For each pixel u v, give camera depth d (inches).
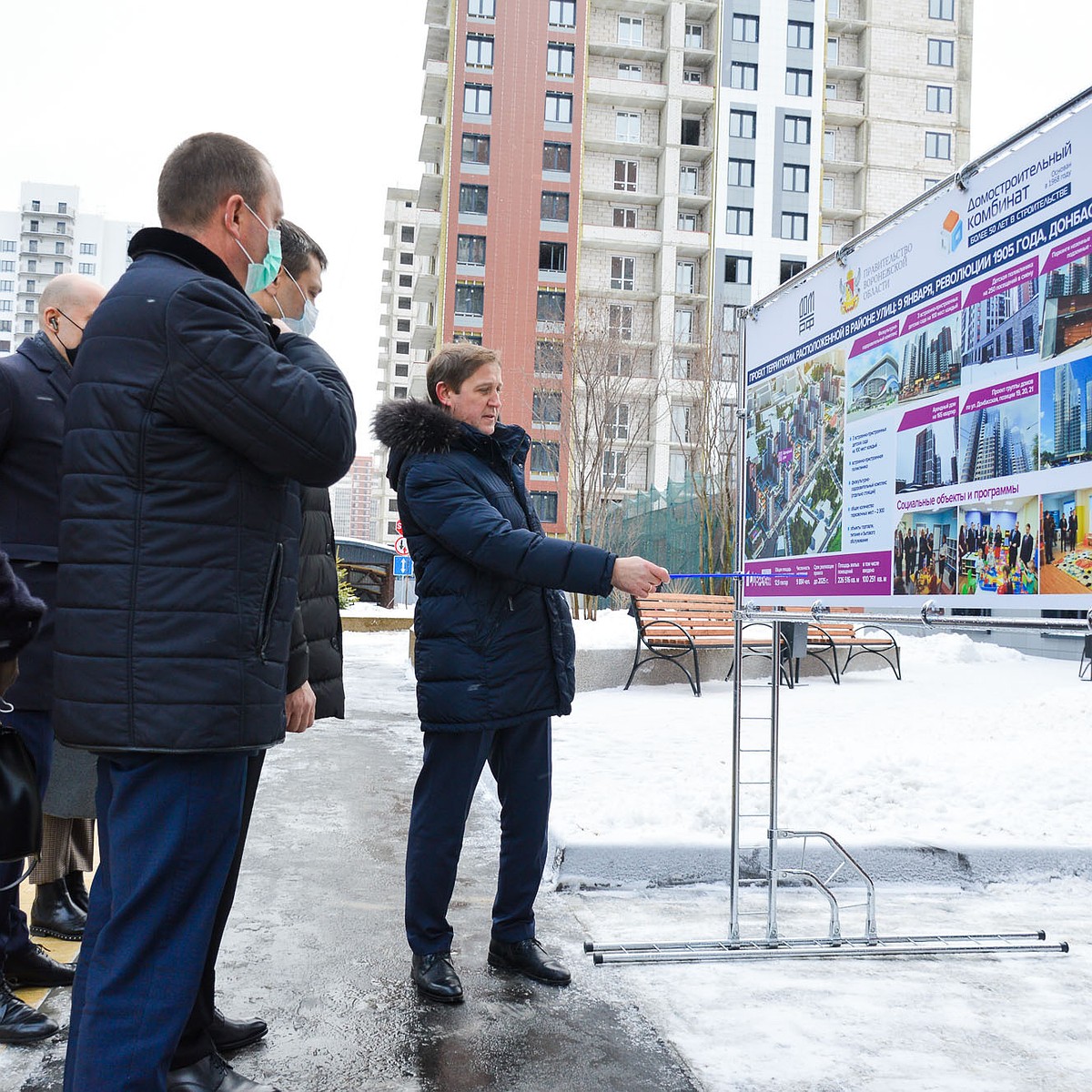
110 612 71.7
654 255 1963.6
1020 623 100.5
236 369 73.2
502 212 1876.2
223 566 74.3
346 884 152.1
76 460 73.8
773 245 1946.4
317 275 104.1
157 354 73.5
